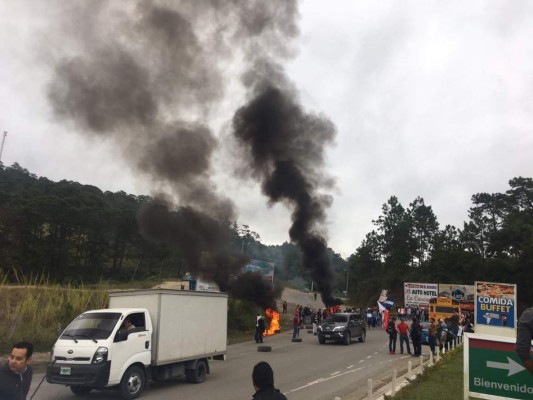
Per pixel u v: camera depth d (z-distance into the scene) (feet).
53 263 207.31
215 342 44.55
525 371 22.95
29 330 60.08
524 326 15.46
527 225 212.64
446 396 31.37
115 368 32.45
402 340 68.23
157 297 37.76
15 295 76.23
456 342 69.05
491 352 23.94
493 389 23.65
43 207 206.59
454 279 229.45
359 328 89.04
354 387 39.55
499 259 211.82
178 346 39.29
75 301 72.13
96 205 236.43
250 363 55.36
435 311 124.06
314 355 65.00
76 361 31.76
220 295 46.11
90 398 33.76
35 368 46.44
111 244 234.79
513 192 282.15
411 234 319.47
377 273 311.68
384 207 330.95
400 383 39.96
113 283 176.04
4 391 13.34
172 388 38.40
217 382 41.73
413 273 264.93
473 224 253.03
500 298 57.93
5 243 193.06
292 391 37.55
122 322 34.45
